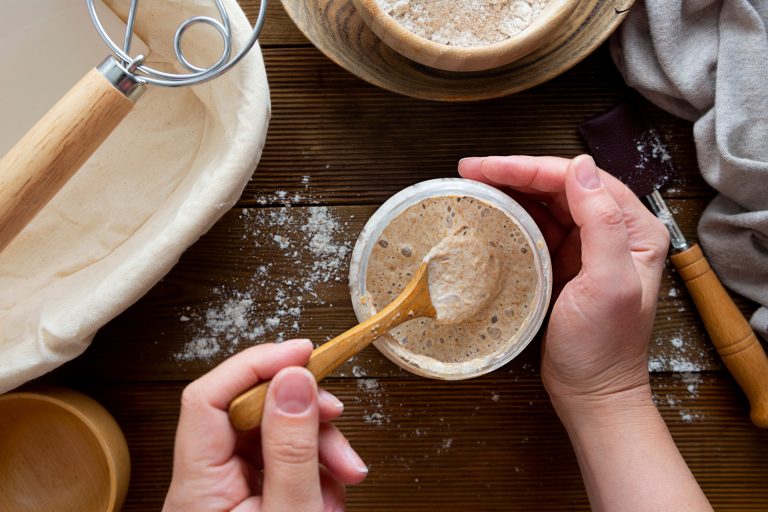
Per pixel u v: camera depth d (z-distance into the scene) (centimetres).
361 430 55
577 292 47
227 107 48
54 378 54
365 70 50
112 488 49
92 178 52
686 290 55
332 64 54
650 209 54
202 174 49
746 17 51
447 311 49
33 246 52
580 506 55
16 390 52
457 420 55
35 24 49
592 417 50
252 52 47
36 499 53
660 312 55
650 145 54
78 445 53
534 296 50
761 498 55
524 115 55
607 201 46
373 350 54
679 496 48
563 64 50
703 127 52
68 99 41
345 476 46
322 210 54
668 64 51
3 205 41
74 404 50
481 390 55
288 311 54
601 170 51
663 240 50
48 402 51
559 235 54
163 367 54
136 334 54
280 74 54
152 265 46
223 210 48
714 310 52
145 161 53
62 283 52
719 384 55
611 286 46
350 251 54
